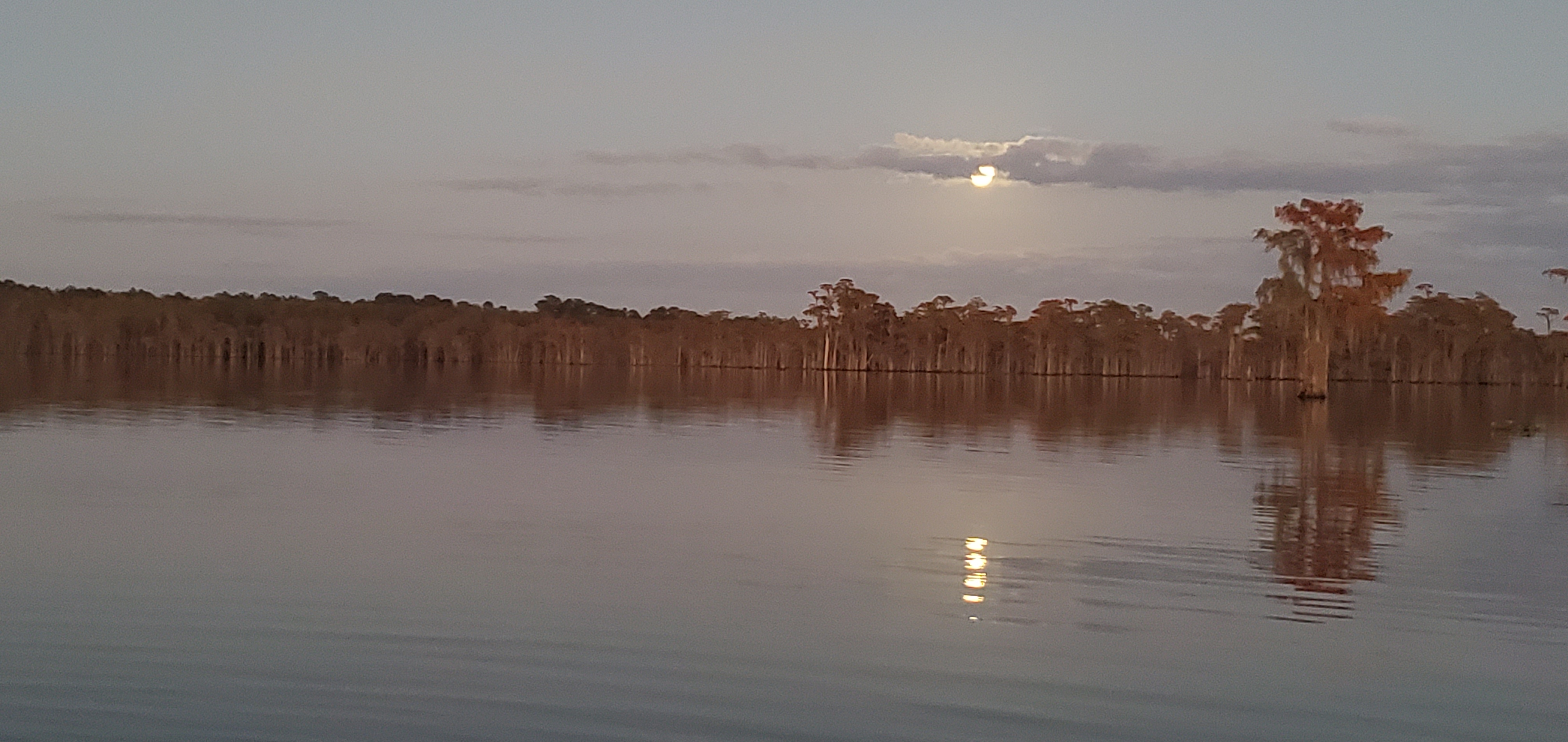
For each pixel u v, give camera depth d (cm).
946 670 769
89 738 626
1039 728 668
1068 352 11781
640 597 953
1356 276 5116
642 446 2319
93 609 880
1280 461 2194
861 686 735
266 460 1900
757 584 1006
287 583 978
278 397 3934
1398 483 1820
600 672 754
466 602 923
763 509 1445
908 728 664
